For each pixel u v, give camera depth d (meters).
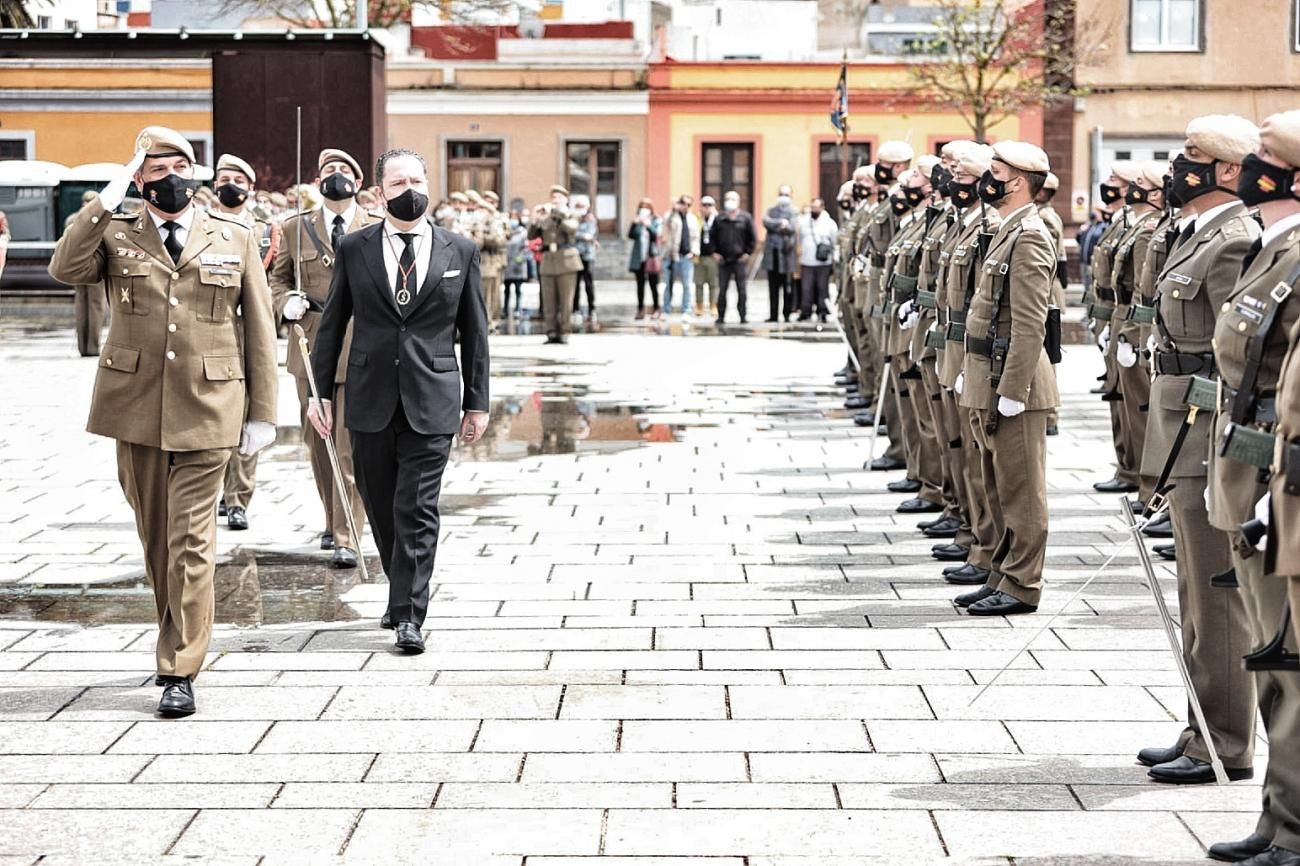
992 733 6.87
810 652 8.12
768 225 32.09
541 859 5.54
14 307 31.80
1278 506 5.04
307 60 25.59
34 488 12.77
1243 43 44.88
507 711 7.18
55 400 17.97
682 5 52.00
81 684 7.62
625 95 47.50
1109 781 6.31
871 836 5.74
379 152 26.33
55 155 36.94
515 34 47.62
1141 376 12.50
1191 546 6.36
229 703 7.31
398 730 6.91
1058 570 10.02
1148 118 45.22
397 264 8.32
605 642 8.32
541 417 17.48
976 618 8.80
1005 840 5.72
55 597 9.34
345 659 8.03
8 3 30.53
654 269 33.75
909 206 13.35
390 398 8.25
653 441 15.70
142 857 5.57
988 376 8.87
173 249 7.42
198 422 7.30
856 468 14.05
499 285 29.73
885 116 47.53
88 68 36.75
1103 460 14.53
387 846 5.65
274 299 10.48
